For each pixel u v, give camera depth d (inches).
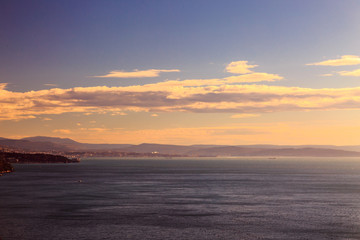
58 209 3646.7
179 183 6742.1
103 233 2672.2
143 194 4899.1
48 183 6648.6
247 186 6136.8
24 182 6855.3
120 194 4894.2
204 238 2564.0
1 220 3110.2
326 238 2578.7
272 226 2918.3
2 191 5226.4
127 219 3161.9
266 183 6771.7
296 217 3270.2
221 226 2910.9
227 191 5300.2
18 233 2669.8
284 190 5452.8
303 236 2628.0
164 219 3169.3
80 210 3595.0
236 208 3742.6
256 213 3462.1
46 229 2785.4
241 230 2785.4
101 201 4215.1
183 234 2662.4
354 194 4931.1
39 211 3528.5
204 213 3454.7
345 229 2827.3
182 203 4077.3
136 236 2603.3
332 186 6156.5
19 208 3700.8
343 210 3631.9
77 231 2731.3
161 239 2532.0
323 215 3368.6
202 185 6309.1
